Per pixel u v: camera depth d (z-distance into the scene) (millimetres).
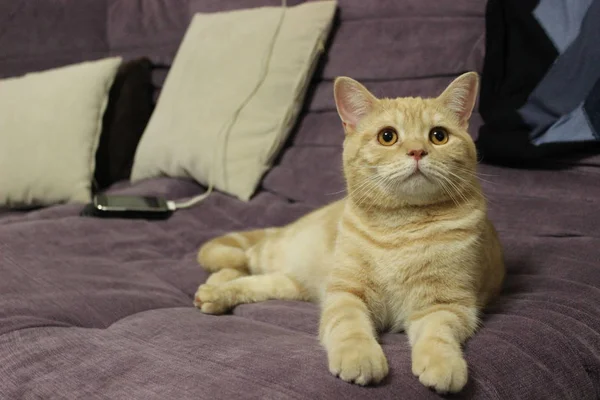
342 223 1255
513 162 1767
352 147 1258
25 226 1842
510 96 1766
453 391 867
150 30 2742
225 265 1535
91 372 973
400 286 1159
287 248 1507
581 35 1644
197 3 2631
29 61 2838
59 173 2270
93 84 2396
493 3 1826
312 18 2197
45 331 1167
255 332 1118
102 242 1763
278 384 854
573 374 1014
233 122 2180
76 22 2842
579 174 1667
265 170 2162
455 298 1132
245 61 2234
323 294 1325
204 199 2090
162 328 1153
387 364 906
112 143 2512
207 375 904
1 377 1022
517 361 975
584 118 1625
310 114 2244
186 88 2320
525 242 1509
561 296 1202
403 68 2047
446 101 1248
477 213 1175
